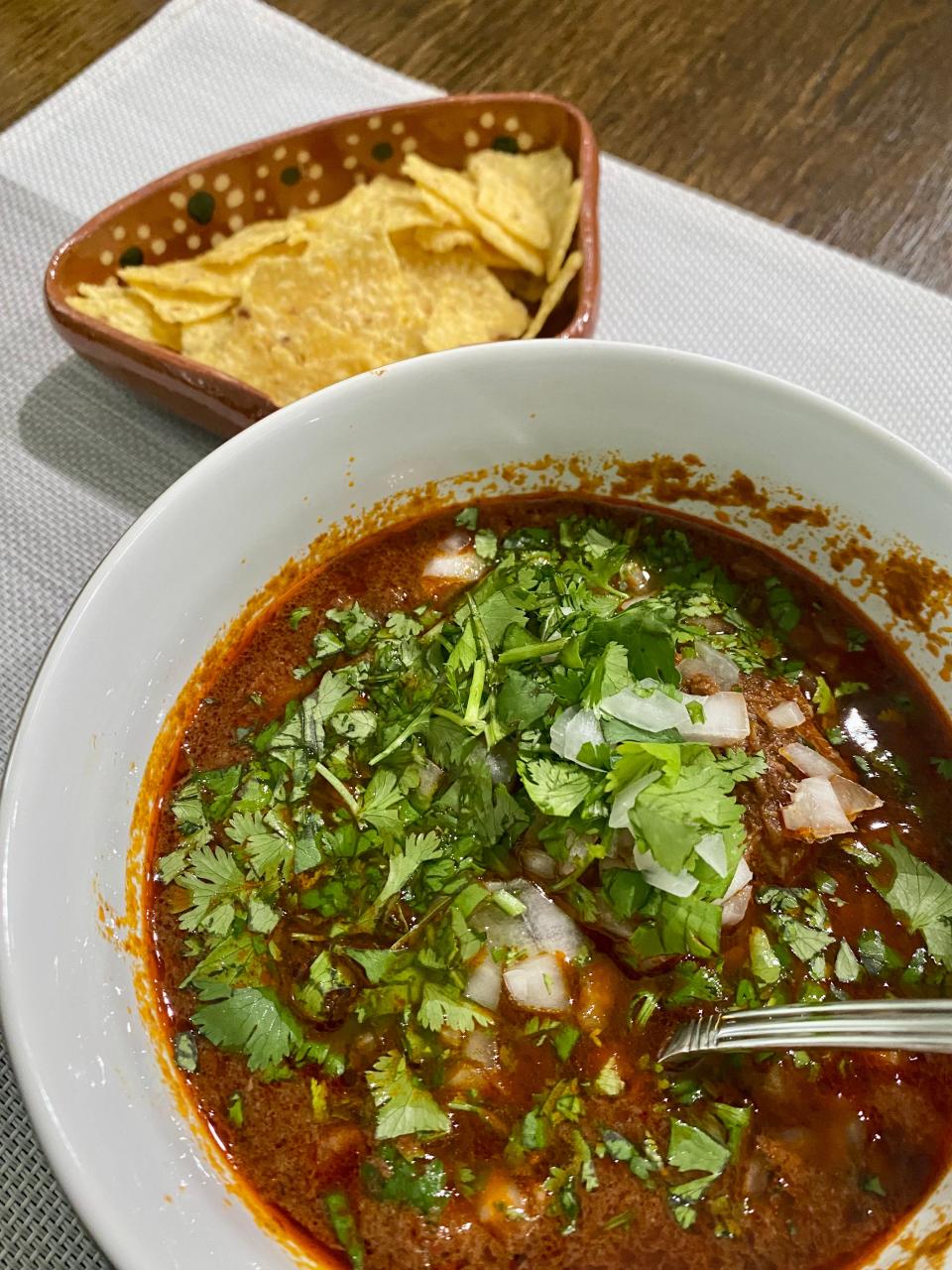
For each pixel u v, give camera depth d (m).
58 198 0.37
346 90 0.40
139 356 0.31
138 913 0.25
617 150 0.39
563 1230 0.23
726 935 0.24
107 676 0.24
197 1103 0.24
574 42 0.41
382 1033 0.24
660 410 0.26
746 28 0.41
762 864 0.25
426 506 0.28
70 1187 0.20
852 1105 0.24
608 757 0.24
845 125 0.39
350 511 0.27
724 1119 0.23
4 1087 0.26
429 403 0.26
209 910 0.25
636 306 0.35
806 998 0.24
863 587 0.27
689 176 0.38
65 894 0.23
